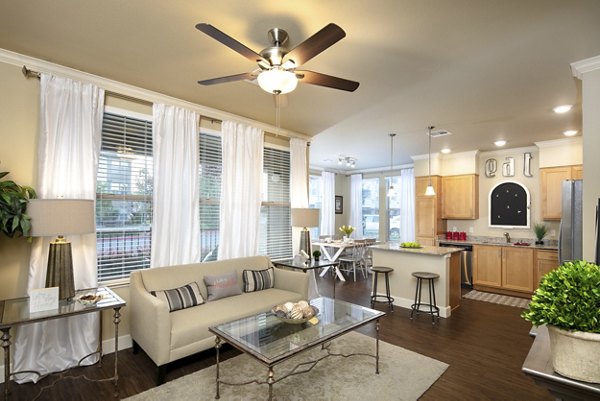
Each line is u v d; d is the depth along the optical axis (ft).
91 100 9.41
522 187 19.26
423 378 8.26
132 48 8.05
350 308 9.46
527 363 3.79
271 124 14.65
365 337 11.03
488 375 8.49
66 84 9.02
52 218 7.31
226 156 12.66
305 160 16.29
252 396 7.42
